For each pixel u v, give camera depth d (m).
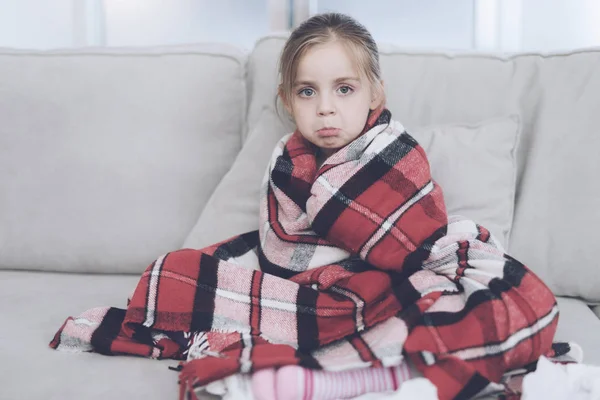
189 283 0.89
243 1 1.83
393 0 1.76
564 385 0.71
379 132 1.01
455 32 1.76
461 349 0.75
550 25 1.68
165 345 0.85
